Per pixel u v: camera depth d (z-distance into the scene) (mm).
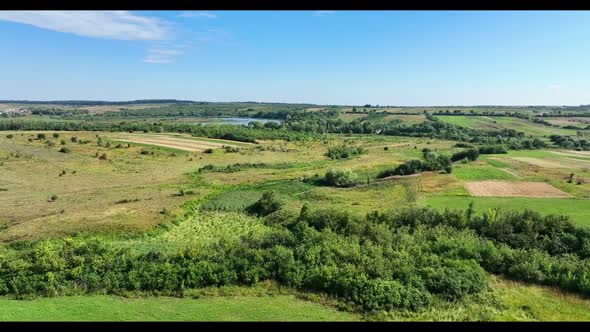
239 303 23781
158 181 75750
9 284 25406
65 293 25141
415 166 82375
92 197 61469
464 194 62062
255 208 57906
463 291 24609
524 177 75500
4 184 67562
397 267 27078
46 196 61875
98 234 43125
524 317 22156
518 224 35250
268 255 28375
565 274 26422
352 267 26578
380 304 23156
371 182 74688
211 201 61281
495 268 28406
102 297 24562
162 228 47406
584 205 53938
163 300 24250
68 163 83625
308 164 97938
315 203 58781
